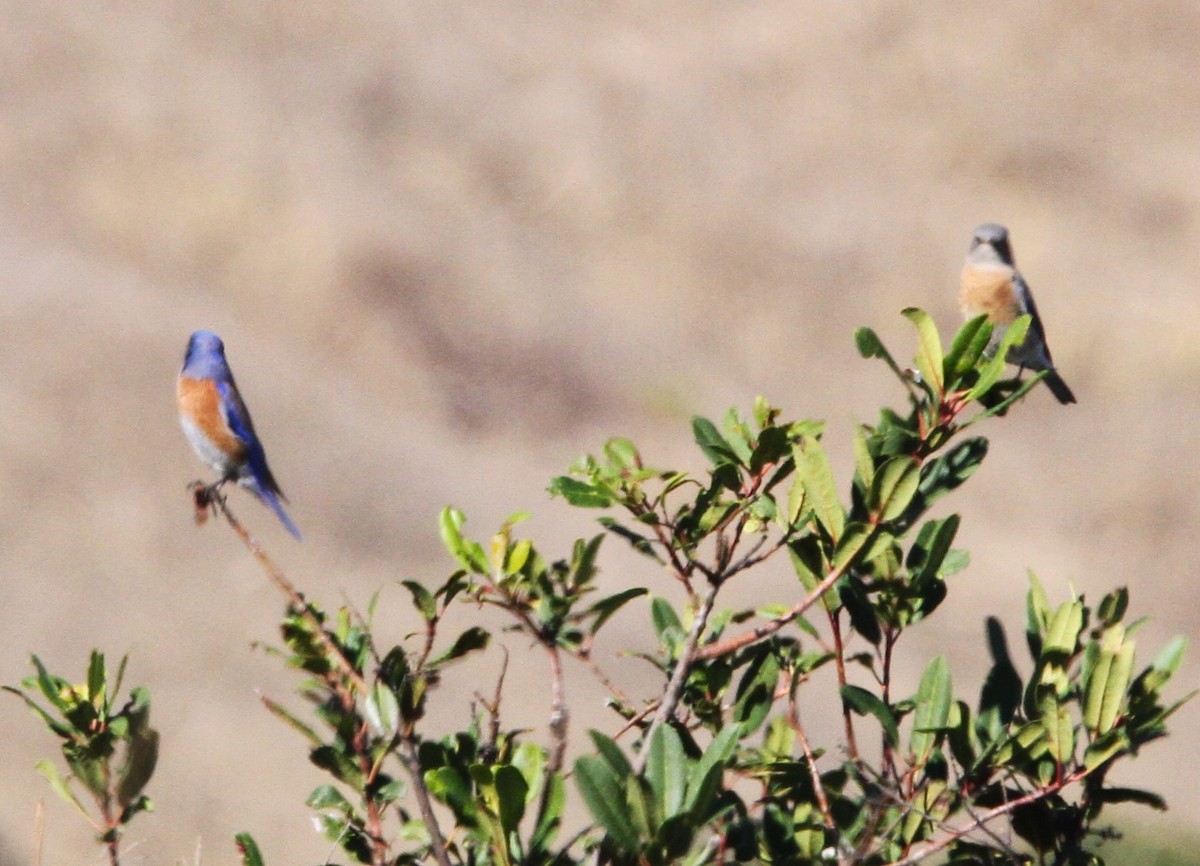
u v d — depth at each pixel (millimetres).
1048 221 67562
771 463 6293
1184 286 64750
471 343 57625
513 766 5555
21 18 62500
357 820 6105
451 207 62594
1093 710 6070
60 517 39375
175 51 63250
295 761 30188
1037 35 72375
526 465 52969
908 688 37219
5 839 24250
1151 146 70625
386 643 35031
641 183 65875
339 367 55625
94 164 58625
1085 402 60125
